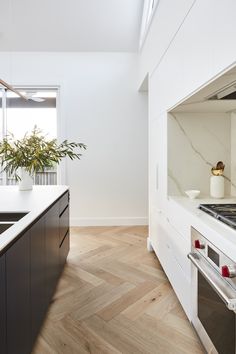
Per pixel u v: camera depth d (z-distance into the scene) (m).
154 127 2.77
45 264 1.72
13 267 1.12
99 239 3.58
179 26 1.81
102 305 2.00
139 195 4.30
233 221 1.29
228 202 1.93
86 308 1.96
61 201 2.39
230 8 1.09
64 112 4.16
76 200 4.25
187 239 1.70
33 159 2.46
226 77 1.27
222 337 1.21
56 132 4.30
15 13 3.56
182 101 1.81
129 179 4.28
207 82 1.36
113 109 4.20
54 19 3.66
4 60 4.09
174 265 2.03
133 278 2.43
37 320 1.52
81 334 1.67
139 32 3.84
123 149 4.24
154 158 2.79
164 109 2.29
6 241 1.07
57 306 1.98
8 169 2.69
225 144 2.26
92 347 1.56
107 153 4.23
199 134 2.24
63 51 4.08
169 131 2.22
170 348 1.56
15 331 1.14
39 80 4.12
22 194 2.35
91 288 2.25
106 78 4.16
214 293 1.28
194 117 2.22
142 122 4.22
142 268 2.65
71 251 3.12
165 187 2.31
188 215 1.67
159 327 1.74
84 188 4.25
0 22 3.66
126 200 4.30
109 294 2.15
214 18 1.25
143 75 3.54
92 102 4.18
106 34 3.87
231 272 1.06
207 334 1.39
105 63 4.15
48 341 1.61
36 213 1.57
